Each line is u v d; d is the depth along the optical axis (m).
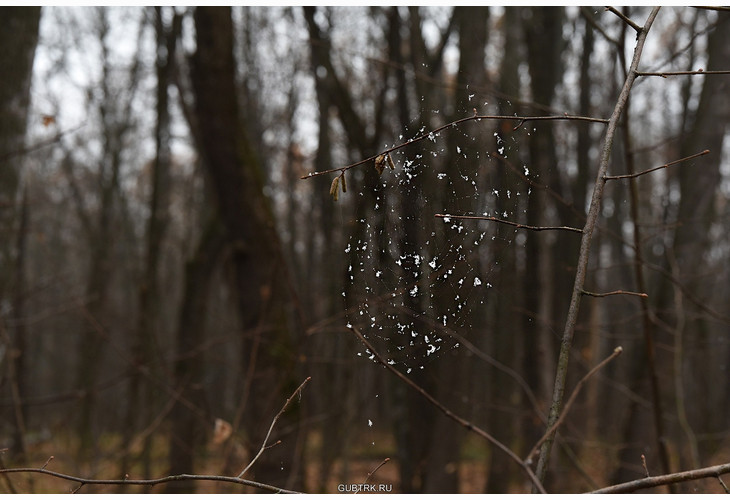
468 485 8.15
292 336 5.81
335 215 7.65
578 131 7.52
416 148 2.36
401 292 2.21
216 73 5.30
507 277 5.43
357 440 7.32
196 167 13.07
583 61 8.27
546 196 5.14
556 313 6.57
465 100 2.65
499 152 2.44
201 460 6.70
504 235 2.30
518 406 6.91
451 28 6.08
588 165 7.50
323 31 7.42
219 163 5.36
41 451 6.46
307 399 5.49
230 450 4.75
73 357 17.89
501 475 7.12
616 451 5.67
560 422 1.48
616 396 7.75
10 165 4.48
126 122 14.37
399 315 2.25
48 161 16.44
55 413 11.84
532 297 6.03
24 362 9.12
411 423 5.97
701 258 5.31
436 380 5.45
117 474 7.06
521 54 7.91
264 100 11.95
